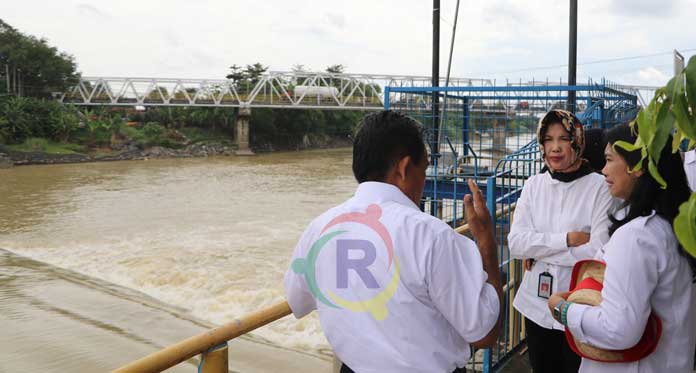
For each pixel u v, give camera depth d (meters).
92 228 24.59
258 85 77.31
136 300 14.56
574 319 1.87
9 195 35.28
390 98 8.15
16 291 15.21
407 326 1.45
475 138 8.45
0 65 72.56
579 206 2.72
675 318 1.80
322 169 55.06
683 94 0.93
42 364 10.41
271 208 30.34
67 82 76.19
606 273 1.80
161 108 81.25
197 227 24.80
